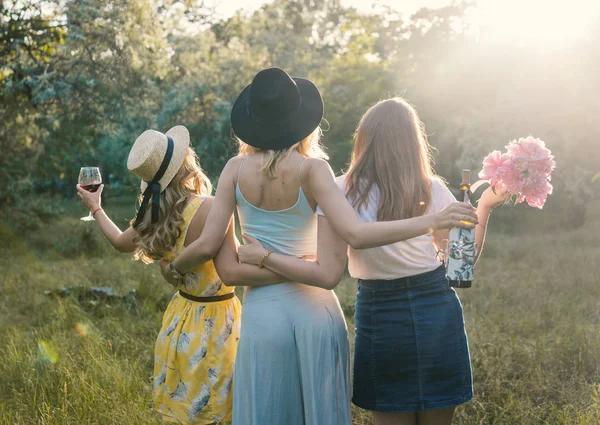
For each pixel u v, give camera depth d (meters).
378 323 2.48
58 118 15.12
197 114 20.22
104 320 6.15
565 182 14.19
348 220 2.29
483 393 3.92
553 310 6.25
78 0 13.65
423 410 2.45
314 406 2.43
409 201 2.45
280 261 2.42
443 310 2.47
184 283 2.81
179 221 2.77
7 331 5.52
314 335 2.44
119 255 12.21
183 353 2.80
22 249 12.94
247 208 2.52
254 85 2.43
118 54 13.98
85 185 3.15
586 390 3.85
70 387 3.99
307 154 2.58
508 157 2.44
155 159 2.74
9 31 13.29
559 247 11.95
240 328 2.63
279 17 29.52
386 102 2.54
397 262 2.43
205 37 21.28
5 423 3.55
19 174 16.00
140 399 3.71
